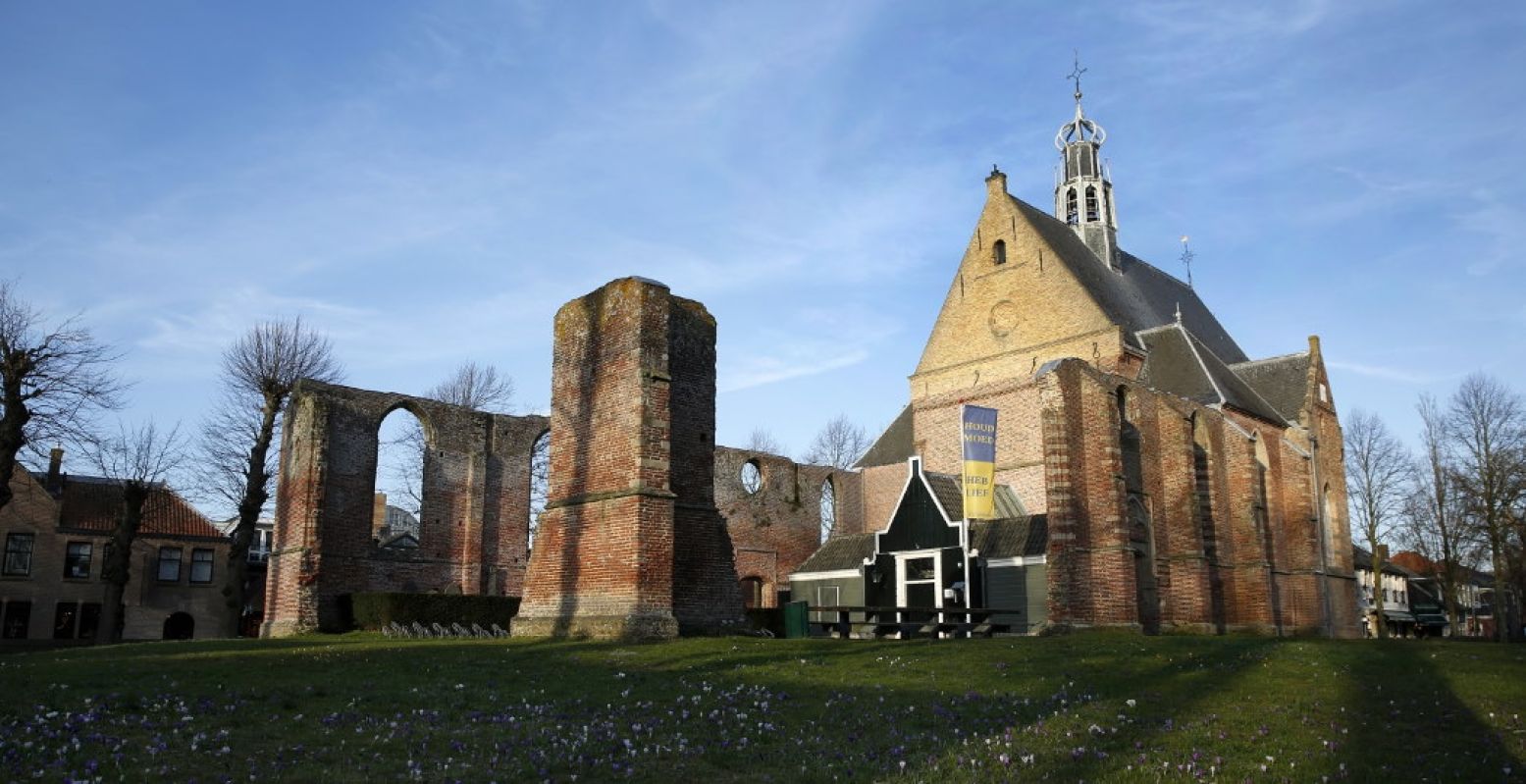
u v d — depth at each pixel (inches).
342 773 421.4
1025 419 1841.8
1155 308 2316.7
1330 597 2023.9
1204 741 528.4
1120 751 495.8
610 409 1069.8
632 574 997.2
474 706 589.0
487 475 1540.4
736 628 1125.7
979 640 1043.9
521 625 1099.3
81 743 457.1
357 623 1306.6
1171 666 838.5
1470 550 2269.9
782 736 527.2
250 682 658.8
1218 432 1798.7
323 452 1353.3
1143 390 1608.0
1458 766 495.8
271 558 1423.5
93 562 2362.2
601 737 509.7
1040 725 560.1
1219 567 1699.1
